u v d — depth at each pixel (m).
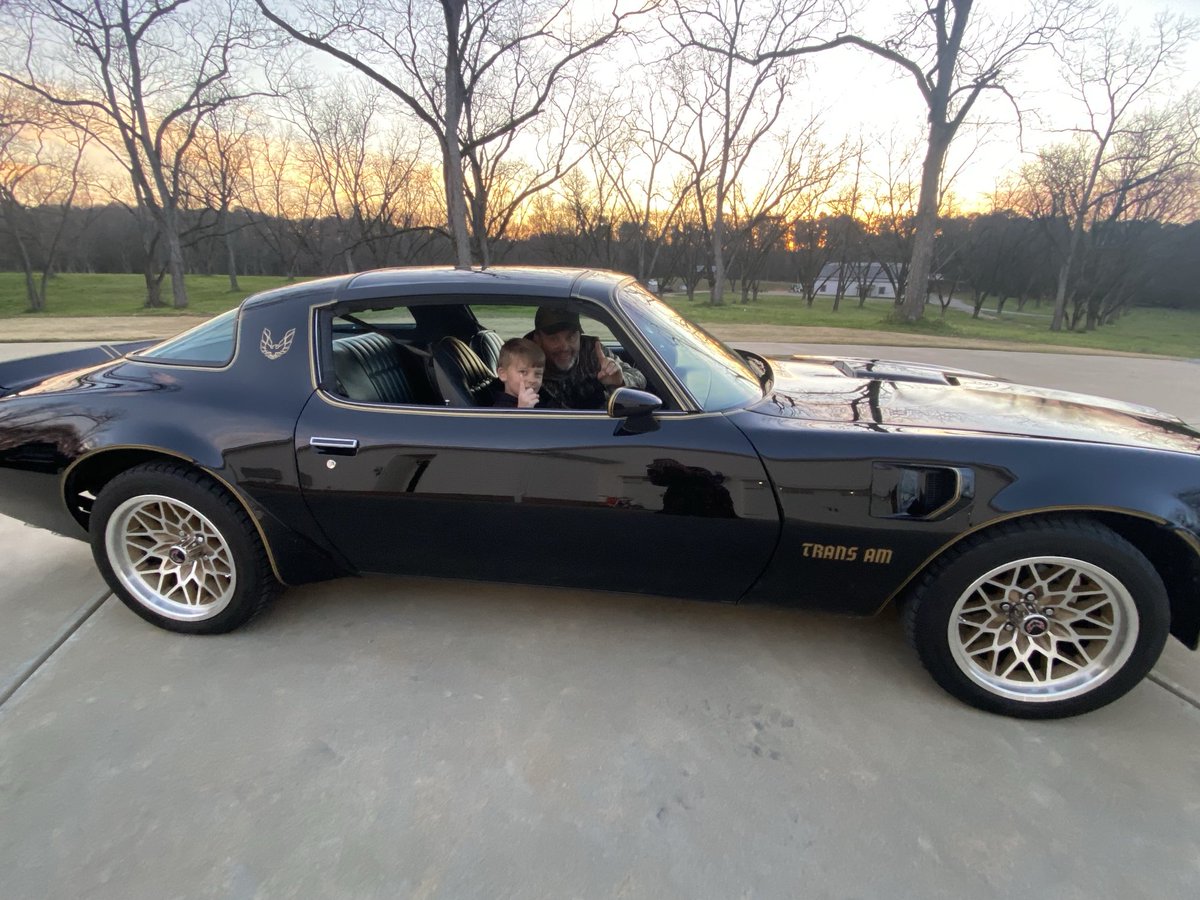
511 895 1.56
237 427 2.38
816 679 2.36
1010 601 2.14
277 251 46.06
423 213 38.94
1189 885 1.59
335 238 42.59
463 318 2.93
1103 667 2.10
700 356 2.52
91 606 2.79
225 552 2.50
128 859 1.64
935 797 1.85
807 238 52.19
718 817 1.78
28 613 2.74
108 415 2.47
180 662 2.43
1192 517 1.96
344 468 2.33
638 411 2.11
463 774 1.92
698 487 2.16
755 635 2.62
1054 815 1.80
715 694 2.28
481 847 1.68
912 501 2.07
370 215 38.62
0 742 2.02
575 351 2.65
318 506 2.39
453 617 2.73
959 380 2.94
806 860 1.66
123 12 23.11
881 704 2.24
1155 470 2.00
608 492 2.21
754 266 49.12
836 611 2.30
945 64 19.14
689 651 2.51
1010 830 1.75
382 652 2.50
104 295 36.34
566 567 2.39
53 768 1.92
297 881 1.59
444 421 2.29
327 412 2.36
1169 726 2.15
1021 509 2.00
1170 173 27.75
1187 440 2.23
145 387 2.52
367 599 2.87
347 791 1.86
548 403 2.62
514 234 42.41
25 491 2.61
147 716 2.14
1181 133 26.05
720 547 2.23
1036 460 2.03
